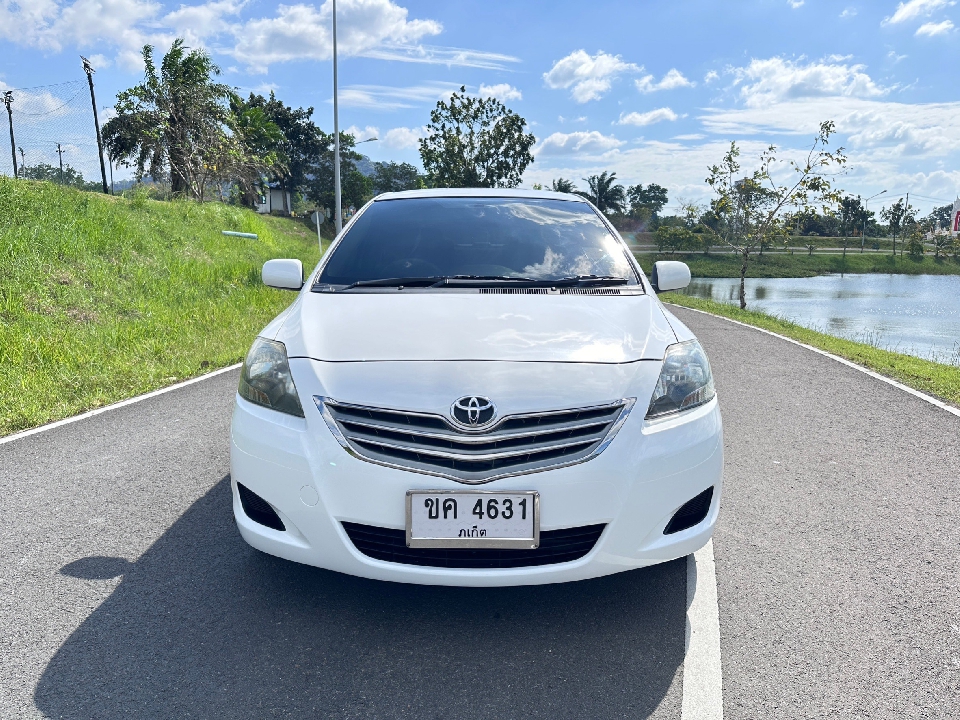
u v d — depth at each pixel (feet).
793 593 8.51
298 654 7.23
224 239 51.72
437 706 6.44
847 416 17.15
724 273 255.09
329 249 11.17
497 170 157.99
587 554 7.38
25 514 10.89
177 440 14.87
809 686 6.72
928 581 8.81
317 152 208.74
